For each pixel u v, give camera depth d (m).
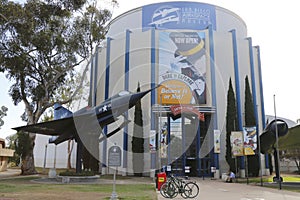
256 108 30.72
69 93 28.28
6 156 38.81
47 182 18.58
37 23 25.30
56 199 10.57
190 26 32.06
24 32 23.88
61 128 19.62
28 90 27.44
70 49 25.59
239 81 30.80
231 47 31.17
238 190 15.91
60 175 19.61
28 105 27.59
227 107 28.92
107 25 28.30
